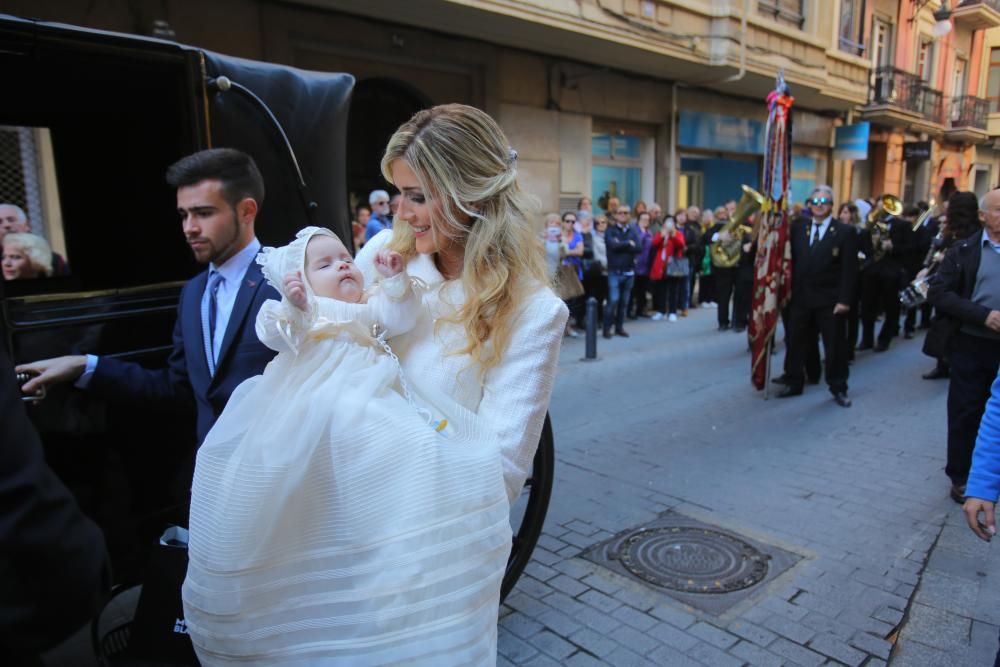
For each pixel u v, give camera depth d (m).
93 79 2.44
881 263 8.22
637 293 10.76
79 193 2.99
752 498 3.95
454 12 8.21
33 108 2.76
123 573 2.32
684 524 3.61
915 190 23.45
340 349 1.34
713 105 14.28
